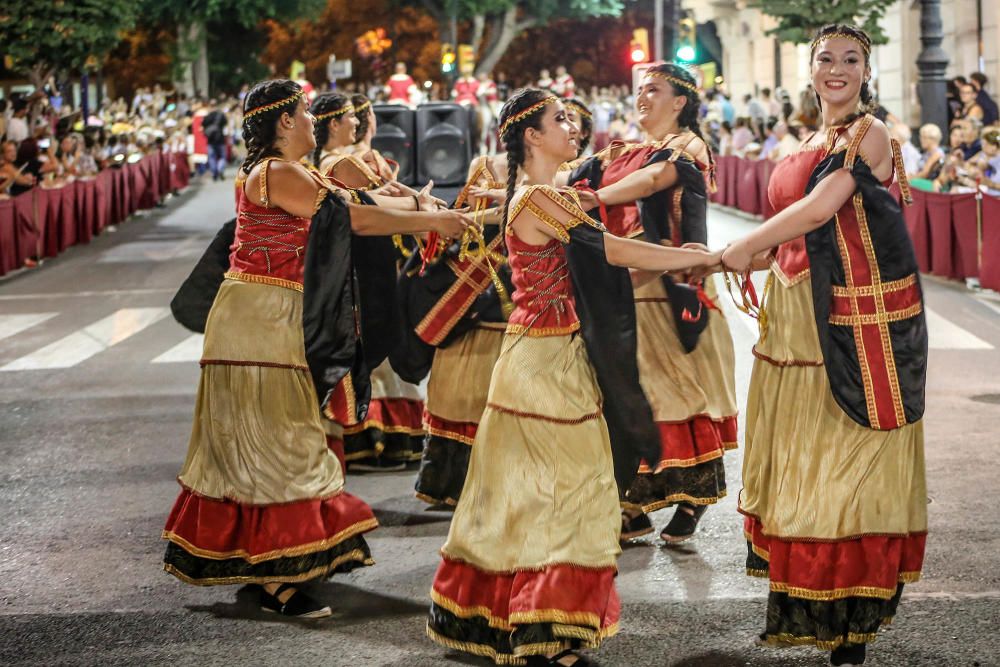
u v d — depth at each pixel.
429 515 7.00
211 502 5.46
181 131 36.28
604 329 4.75
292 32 68.00
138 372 11.23
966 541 6.23
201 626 5.42
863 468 4.72
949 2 25.78
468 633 4.83
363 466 8.04
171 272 17.66
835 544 4.71
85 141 24.02
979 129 15.80
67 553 6.45
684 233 6.30
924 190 15.08
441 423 6.82
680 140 6.39
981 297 13.45
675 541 6.36
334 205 5.41
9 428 9.28
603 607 4.68
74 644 5.25
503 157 6.56
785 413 4.86
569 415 4.76
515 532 4.73
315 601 5.54
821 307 4.70
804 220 4.64
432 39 67.88
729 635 5.20
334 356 5.43
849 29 4.79
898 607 5.39
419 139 16.75
